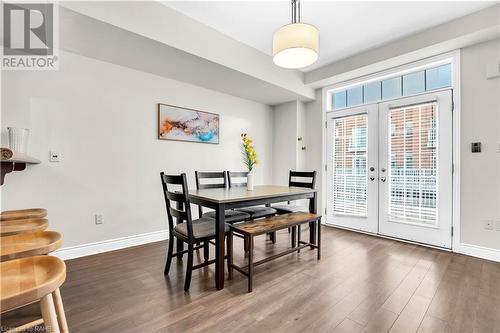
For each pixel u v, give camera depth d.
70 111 2.52
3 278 0.81
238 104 4.14
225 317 1.57
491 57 2.57
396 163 3.27
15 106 2.25
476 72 2.66
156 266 2.35
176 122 3.34
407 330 1.45
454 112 2.79
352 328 1.47
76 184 2.56
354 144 3.73
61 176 2.47
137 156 2.99
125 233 2.90
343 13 2.48
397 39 2.99
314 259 2.55
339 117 3.93
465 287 1.96
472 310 1.64
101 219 2.72
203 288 1.94
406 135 3.18
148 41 2.28
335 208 3.97
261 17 2.55
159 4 2.29
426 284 2.01
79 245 2.58
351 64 3.44
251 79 3.28
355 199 3.71
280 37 1.96
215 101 3.80
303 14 2.50
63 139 2.48
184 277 2.12
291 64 2.23
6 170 2.02
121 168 2.87
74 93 2.54
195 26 2.56
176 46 2.41
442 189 2.88
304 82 4.03
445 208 2.86
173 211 2.08
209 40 2.69
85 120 2.61
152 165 3.12
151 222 3.11
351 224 3.75
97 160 2.69
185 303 1.72
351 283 2.03
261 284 2.01
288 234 3.50
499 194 2.52
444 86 2.95
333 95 4.16
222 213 1.98
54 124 2.43
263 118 4.55
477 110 2.65
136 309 1.65
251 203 2.20
